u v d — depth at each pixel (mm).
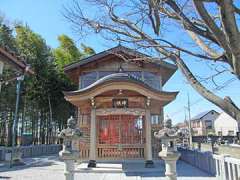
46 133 23688
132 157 11602
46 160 15258
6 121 19328
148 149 10859
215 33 2486
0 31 17906
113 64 14648
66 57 21844
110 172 9719
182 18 2932
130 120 12164
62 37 23250
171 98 11195
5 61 6816
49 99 20094
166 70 14289
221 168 7742
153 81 14203
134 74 14336
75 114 22484
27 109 21031
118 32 3502
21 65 7277
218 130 54719
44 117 22125
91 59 14492
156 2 2971
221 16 2279
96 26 3650
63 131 5559
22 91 19328
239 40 2258
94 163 10484
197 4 2414
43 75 19859
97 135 11914
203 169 10102
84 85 14570
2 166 12320
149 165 10602
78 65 14555
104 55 14391
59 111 21578
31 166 12406
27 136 23312
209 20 2449
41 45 20266
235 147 15938
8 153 13773
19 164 12664
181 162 13539
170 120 5652
